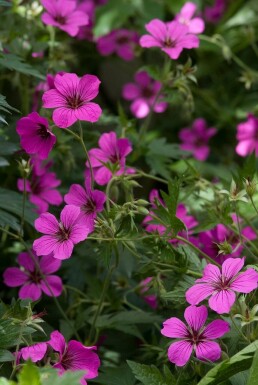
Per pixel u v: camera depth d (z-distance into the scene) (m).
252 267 0.65
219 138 1.12
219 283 0.64
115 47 1.07
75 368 0.64
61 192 0.83
